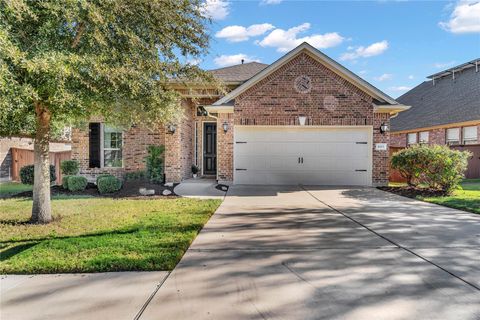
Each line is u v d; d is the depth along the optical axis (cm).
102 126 1377
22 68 479
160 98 668
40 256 479
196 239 578
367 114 1282
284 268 440
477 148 1783
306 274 419
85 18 552
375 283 391
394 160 1242
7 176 1688
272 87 1288
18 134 745
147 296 360
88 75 551
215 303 344
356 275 415
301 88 1283
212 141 1584
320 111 1284
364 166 1295
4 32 437
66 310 331
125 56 593
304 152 1305
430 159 1105
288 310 329
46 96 591
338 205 909
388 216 765
